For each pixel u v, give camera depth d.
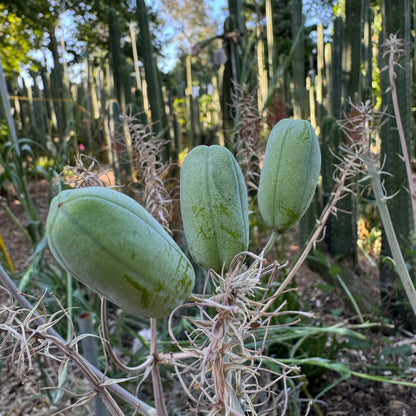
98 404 0.86
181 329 1.71
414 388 1.72
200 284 1.54
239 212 0.59
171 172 1.78
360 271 2.45
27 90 6.11
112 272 0.41
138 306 0.45
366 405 1.66
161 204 0.89
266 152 0.67
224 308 0.46
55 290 1.83
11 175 2.20
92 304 1.99
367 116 0.95
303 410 1.65
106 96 5.07
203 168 0.58
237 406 0.52
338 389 1.79
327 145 2.38
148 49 2.52
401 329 2.13
